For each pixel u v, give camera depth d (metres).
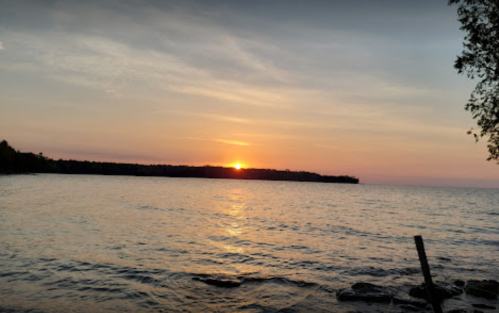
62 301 12.36
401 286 15.64
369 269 18.73
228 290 14.34
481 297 14.20
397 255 22.88
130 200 65.50
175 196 86.06
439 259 21.86
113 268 17.00
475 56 13.79
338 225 38.53
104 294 13.26
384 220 45.78
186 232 30.16
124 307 12.03
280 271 17.92
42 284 14.20
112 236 26.19
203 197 88.50
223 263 19.31
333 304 13.05
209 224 36.44
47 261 17.89
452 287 15.07
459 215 58.44
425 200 115.75
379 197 126.81
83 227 30.06
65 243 22.72
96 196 71.81
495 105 13.50
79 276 15.48
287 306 12.74
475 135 14.01
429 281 9.93
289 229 34.34
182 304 12.57
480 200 131.00
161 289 14.10
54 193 75.00
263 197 100.31
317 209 61.69
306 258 21.19
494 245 28.06
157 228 31.59
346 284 15.81
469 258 22.59
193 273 16.62
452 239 30.78
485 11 13.43
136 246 22.83
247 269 18.17
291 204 73.81
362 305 12.98
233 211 53.22
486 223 46.03
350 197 118.19
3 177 158.75
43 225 30.30
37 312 11.23
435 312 9.78
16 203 49.81
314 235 30.70
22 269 16.25
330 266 19.27
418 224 42.25
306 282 15.78
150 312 11.69
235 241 26.55
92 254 19.86
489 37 13.30
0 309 11.32
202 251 22.34
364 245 26.25
